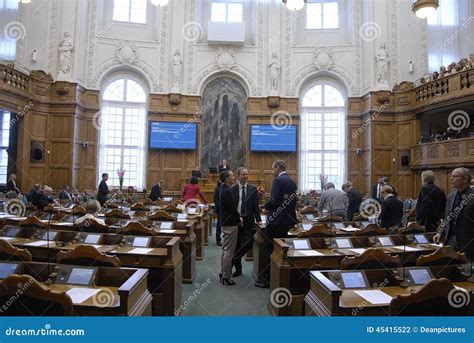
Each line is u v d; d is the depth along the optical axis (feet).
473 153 36.58
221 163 53.72
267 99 53.83
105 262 10.71
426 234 16.26
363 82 53.01
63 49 48.47
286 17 54.75
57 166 47.98
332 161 54.65
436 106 42.83
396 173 48.70
